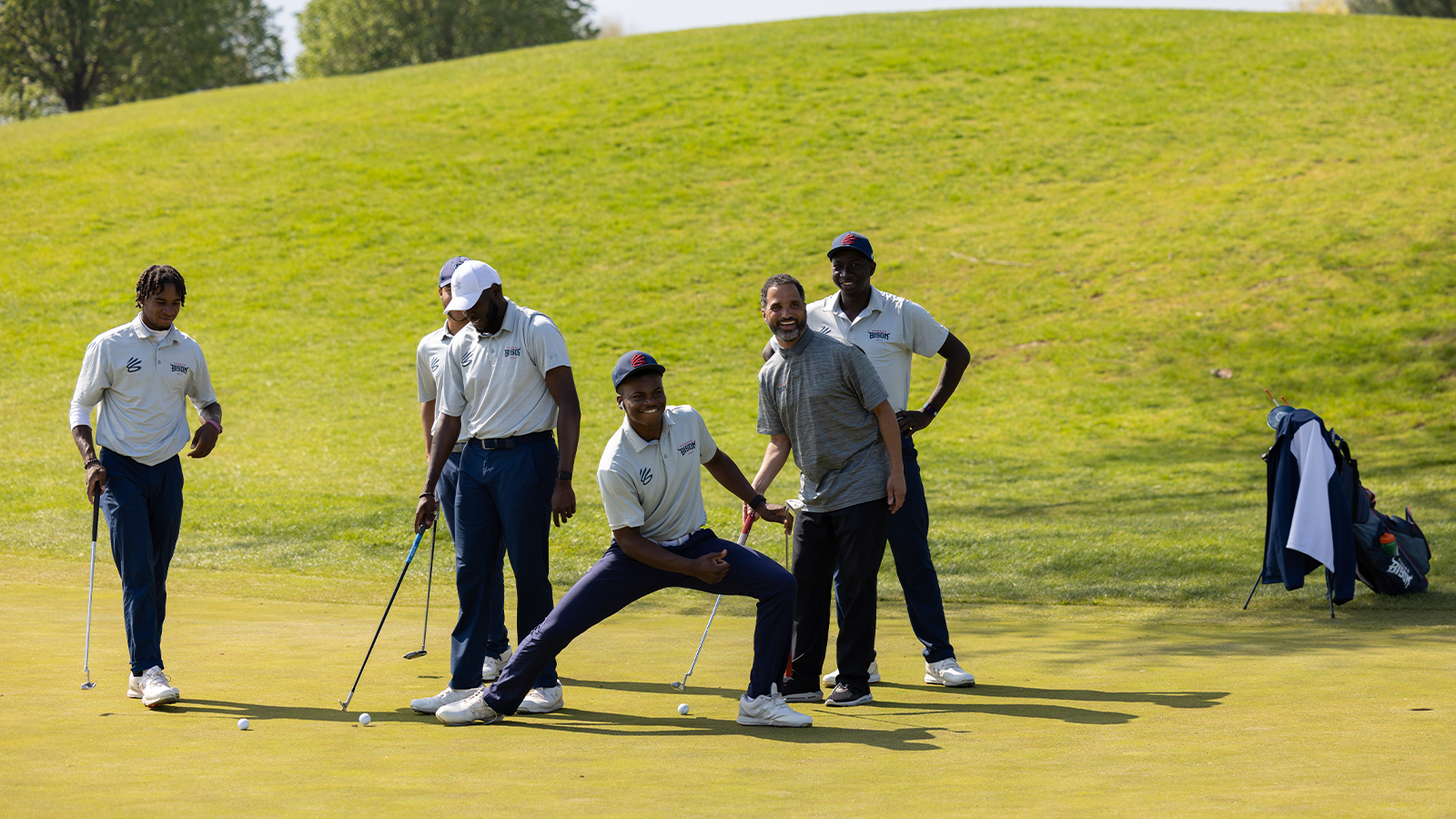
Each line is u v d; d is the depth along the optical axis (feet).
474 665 34.88
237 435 122.21
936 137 205.16
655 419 32.96
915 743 29.86
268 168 210.38
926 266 165.48
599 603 33.40
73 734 30.25
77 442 37.19
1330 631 49.32
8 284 171.32
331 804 23.16
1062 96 216.74
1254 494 91.35
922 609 39.11
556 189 197.98
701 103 226.99
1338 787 23.61
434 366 46.32
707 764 27.43
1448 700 33.22
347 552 75.66
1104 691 36.50
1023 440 116.16
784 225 180.96
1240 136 193.26
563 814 22.48
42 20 326.44
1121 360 137.28
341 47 363.15
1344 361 130.11
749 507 36.37
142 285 37.91
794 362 36.88
